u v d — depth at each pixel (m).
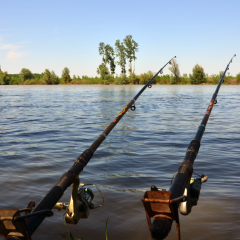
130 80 84.75
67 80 95.81
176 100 24.81
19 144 7.77
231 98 26.03
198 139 2.42
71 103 22.12
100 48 97.56
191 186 2.19
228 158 6.32
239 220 3.46
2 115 14.53
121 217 3.61
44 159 6.25
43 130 10.04
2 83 94.75
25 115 14.55
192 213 3.66
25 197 4.20
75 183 2.07
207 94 32.91
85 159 2.18
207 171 5.45
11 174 5.22
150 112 15.81
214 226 3.33
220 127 10.43
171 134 9.22
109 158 6.41
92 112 15.88
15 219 1.40
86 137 8.78
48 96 31.56
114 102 22.97
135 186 4.70
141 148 7.34
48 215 1.58
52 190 1.79
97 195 4.31
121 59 93.81
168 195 1.61
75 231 3.30
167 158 6.38
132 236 3.21
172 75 75.75
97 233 3.27
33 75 100.38
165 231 1.58
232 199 4.07
